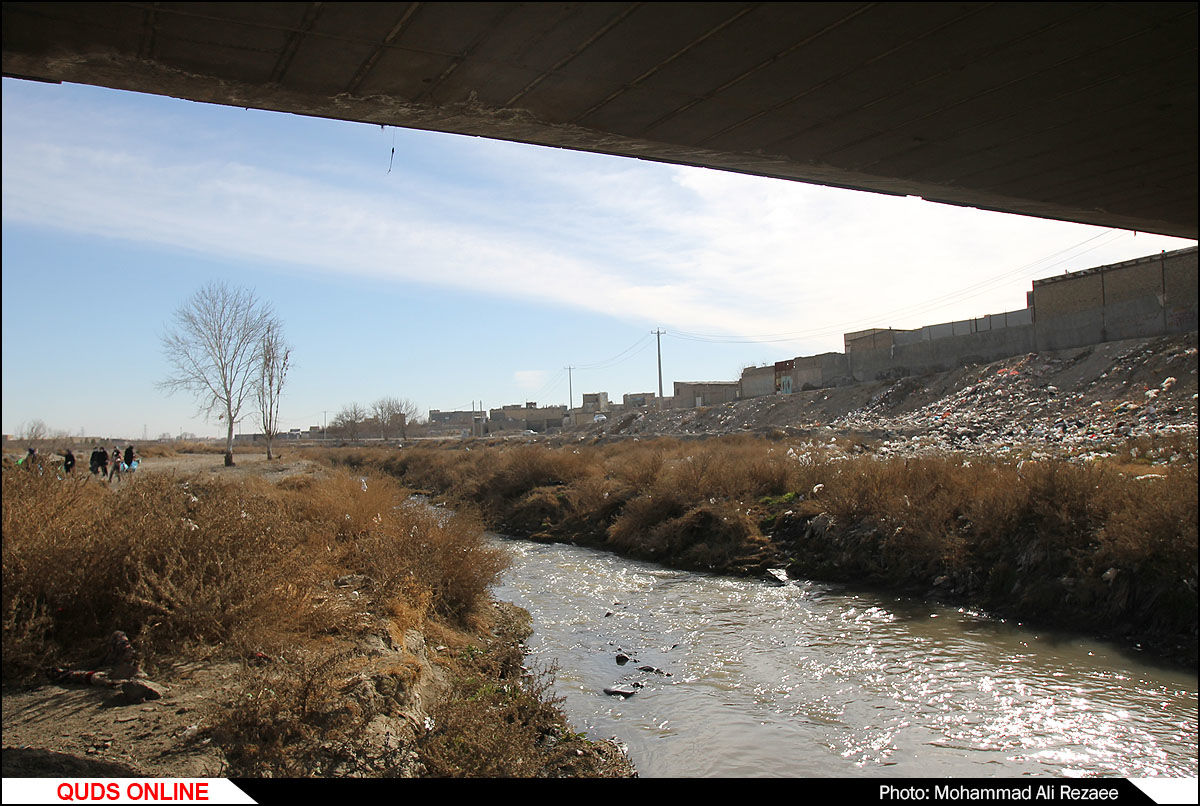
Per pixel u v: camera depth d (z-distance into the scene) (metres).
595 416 93.56
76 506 8.72
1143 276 35.50
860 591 14.27
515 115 4.97
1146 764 7.06
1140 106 5.17
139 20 3.52
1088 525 12.29
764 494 19.98
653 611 13.41
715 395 73.69
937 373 42.78
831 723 8.21
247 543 8.41
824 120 5.25
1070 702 8.59
